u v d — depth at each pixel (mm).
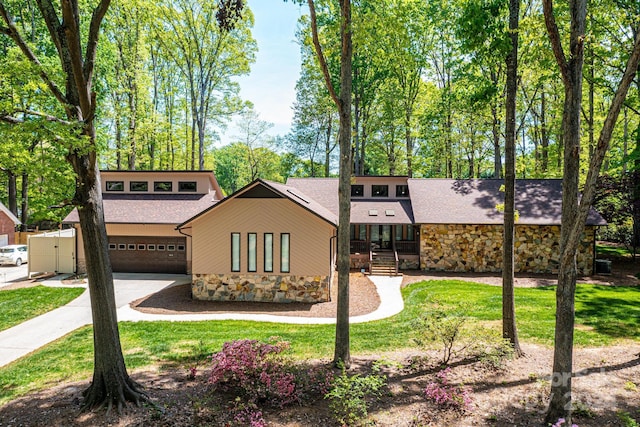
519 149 36344
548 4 5965
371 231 24250
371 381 6438
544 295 15125
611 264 21047
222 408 6484
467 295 15258
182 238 21219
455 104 27203
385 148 37219
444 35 28938
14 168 6000
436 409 6352
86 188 6762
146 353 9719
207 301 16219
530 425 5809
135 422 6164
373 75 30750
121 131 31344
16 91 6184
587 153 27094
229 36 28797
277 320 13469
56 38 6777
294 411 6383
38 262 20734
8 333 12141
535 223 20219
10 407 6832
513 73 8719
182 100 33969
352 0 8297
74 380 8102
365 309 14859
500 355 8086
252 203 16312
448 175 34938
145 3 26188
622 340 9617
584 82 22938
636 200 21312
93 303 6867
